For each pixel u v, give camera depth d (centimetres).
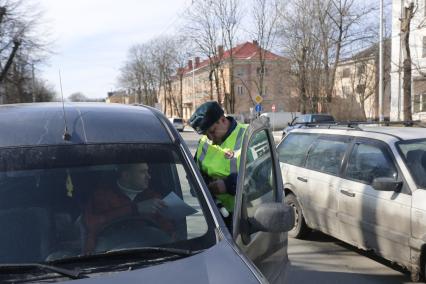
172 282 213
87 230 249
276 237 355
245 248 284
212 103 354
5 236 241
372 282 536
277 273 350
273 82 5375
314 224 676
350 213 593
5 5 3178
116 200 263
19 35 3281
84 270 225
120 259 236
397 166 536
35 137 278
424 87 3512
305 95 4197
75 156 272
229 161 346
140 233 254
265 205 285
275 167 409
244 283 214
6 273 223
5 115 299
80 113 306
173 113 9894
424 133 597
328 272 570
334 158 654
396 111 3762
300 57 4197
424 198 490
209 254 238
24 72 3766
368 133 613
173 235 255
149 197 272
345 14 3897
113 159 276
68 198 257
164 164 284
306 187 689
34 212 250
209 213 268
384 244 535
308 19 4078
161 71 8356
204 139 374
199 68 8106
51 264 230
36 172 262
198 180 283
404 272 568
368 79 4653
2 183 256
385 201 533
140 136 295
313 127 748
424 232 482
